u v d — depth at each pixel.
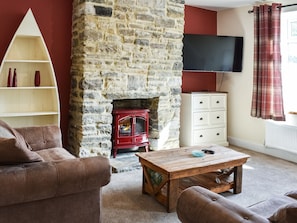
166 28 4.57
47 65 4.16
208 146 3.54
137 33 4.32
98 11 3.99
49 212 2.07
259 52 4.73
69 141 4.45
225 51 5.15
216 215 1.43
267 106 4.62
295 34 4.55
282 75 4.65
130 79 4.34
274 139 4.63
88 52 3.99
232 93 5.48
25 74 4.07
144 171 3.10
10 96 4.00
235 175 3.17
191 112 5.03
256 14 4.72
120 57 4.23
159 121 4.69
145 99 4.94
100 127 4.18
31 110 4.13
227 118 5.63
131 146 4.48
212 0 4.90
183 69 5.01
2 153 1.94
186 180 3.23
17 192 1.85
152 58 4.50
